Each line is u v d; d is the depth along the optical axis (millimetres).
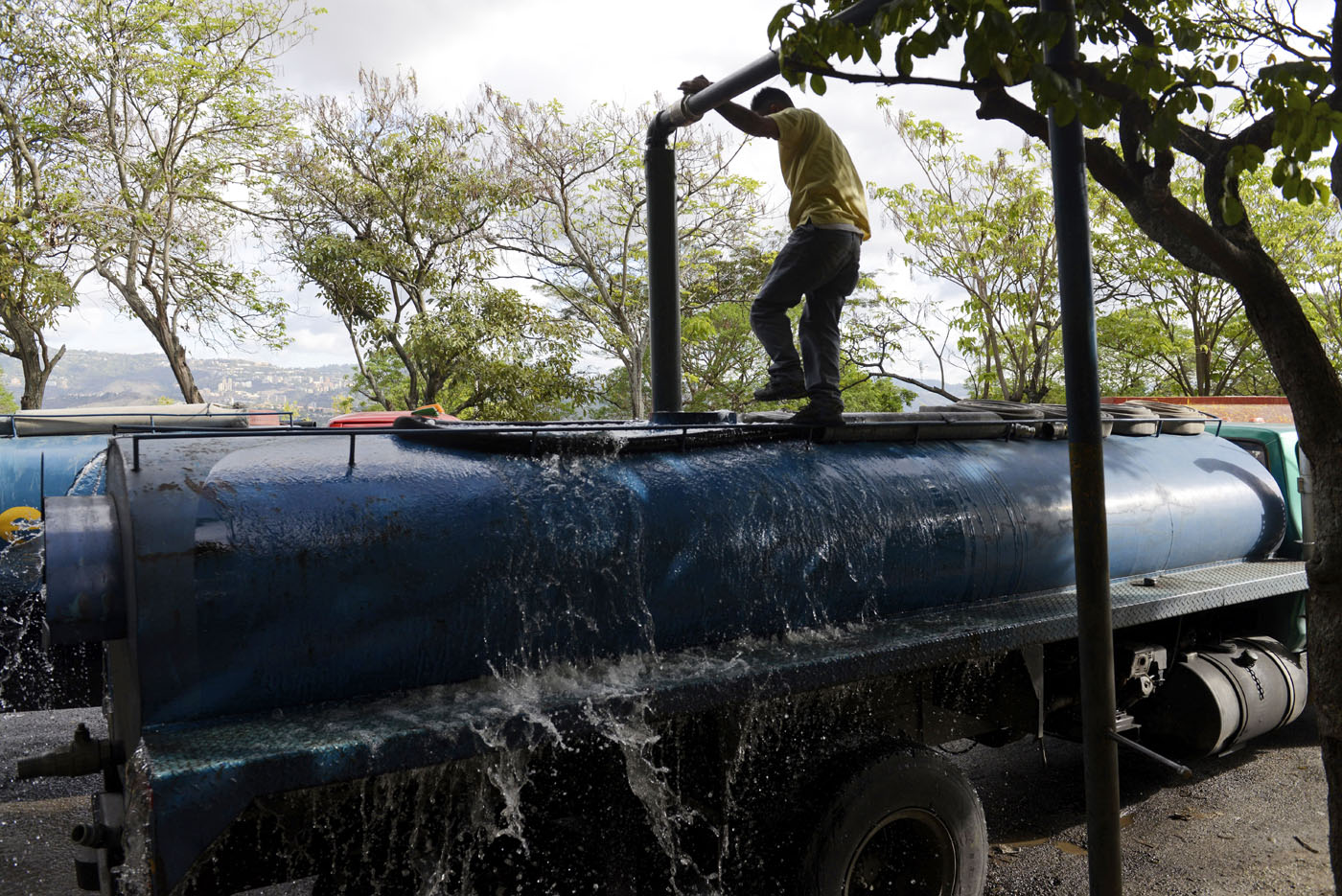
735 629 3312
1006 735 4500
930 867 3512
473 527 2789
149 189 21281
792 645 3322
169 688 2369
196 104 21484
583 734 2650
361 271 25094
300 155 24125
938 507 3902
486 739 2490
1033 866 4449
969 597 4047
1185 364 27844
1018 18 2625
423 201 25000
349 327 25953
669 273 5203
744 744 3219
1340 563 2797
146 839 2113
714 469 3467
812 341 4035
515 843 2887
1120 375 28719
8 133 19078
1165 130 2689
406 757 2367
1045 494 4352
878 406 31781
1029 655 4141
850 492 3680
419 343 24500
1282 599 5836
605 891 3020
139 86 20797
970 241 20078
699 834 3232
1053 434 4859
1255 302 2941
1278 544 5582
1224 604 4766
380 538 2643
